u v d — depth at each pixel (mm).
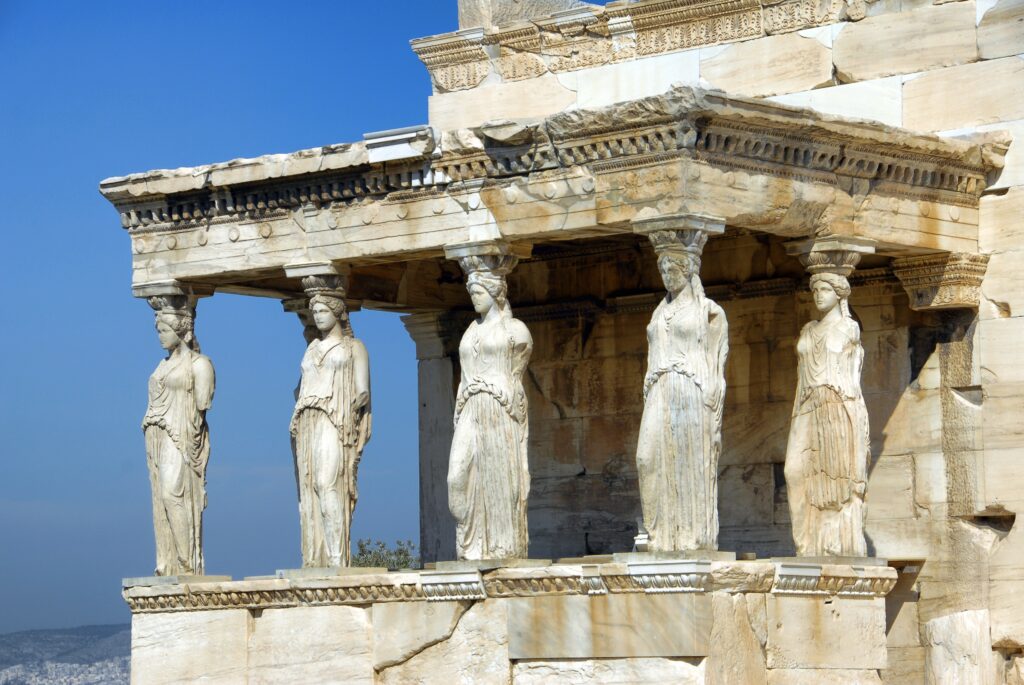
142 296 21828
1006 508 20969
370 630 20203
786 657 19031
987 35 21281
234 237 21344
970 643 21062
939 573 21297
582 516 23219
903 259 21219
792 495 20094
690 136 18516
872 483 21719
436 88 24578
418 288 23594
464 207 19969
